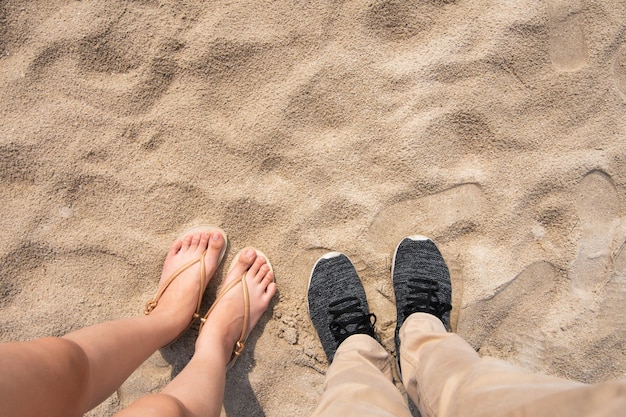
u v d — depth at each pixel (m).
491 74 1.43
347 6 1.43
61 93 1.40
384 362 1.34
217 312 1.35
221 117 1.43
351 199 1.43
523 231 1.43
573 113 1.42
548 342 1.42
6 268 1.38
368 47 1.43
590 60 1.42
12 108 1.39
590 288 1.43
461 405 0.85
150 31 1.41
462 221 1.44
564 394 0.61
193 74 1.42
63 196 1.40
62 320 1.39
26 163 1.39
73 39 1.39
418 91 1.43
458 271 1.45
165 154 1.42
